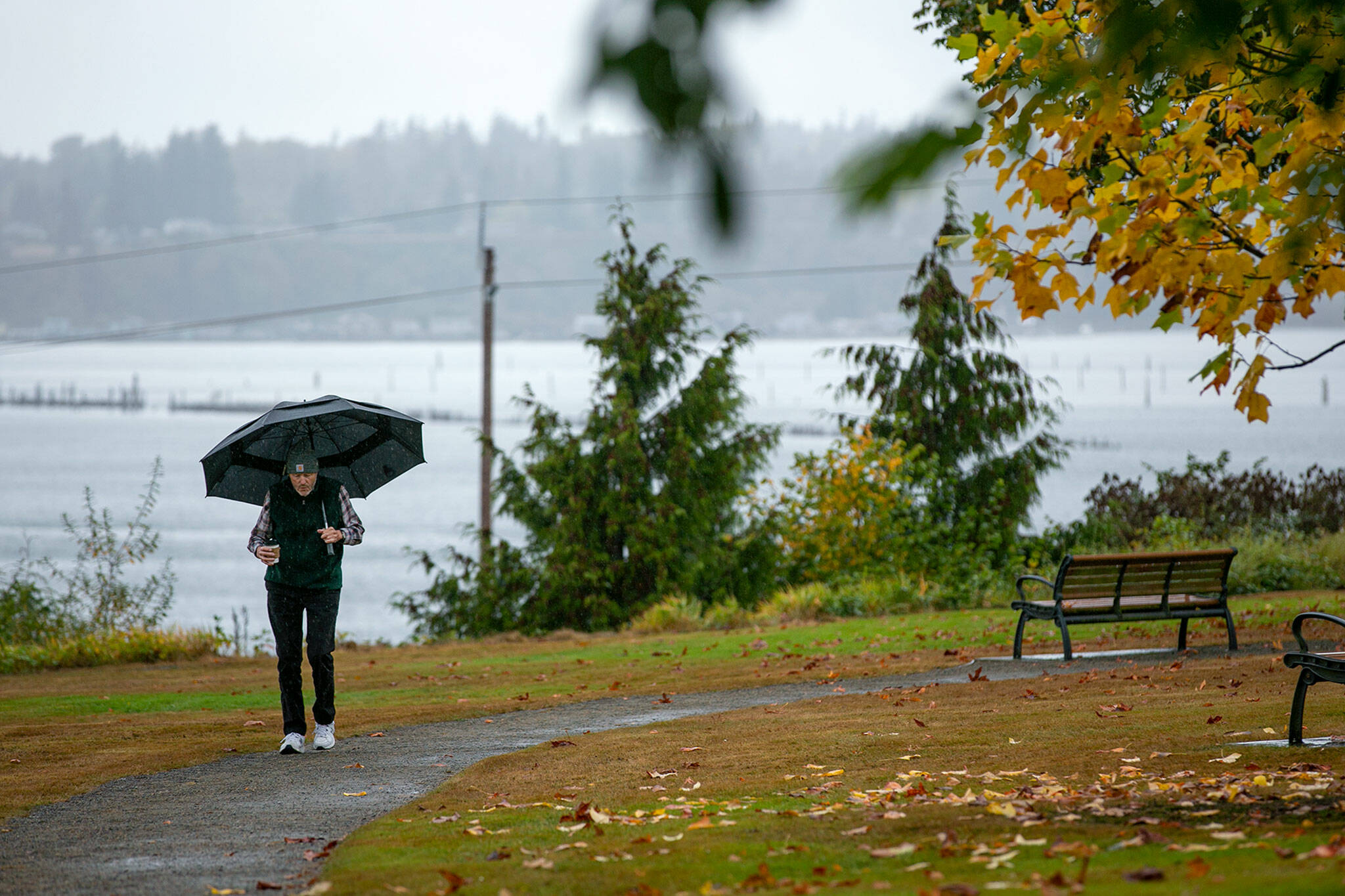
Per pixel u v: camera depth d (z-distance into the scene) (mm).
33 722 19234
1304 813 9773
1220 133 9344
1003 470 42469
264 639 32156
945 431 42844
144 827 12008
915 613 32062
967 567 36188
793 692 20031
